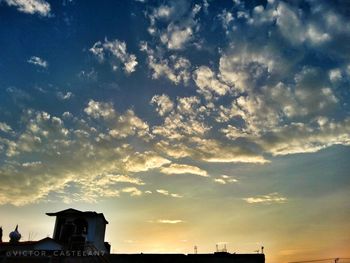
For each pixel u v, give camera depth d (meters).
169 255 37.19
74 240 40.00
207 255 36.91
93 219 41.50
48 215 41.66
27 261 35.12
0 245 37.12
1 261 34.66
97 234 41.94
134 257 37.41
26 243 37.44
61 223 41.31
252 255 36.44
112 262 37.22
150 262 37.06
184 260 36.84
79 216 41.59
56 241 37.75
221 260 36.53
